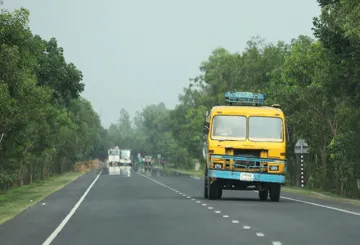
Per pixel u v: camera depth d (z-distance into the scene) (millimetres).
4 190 70250
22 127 59875
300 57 71125
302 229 26188
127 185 75812
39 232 25938
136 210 36656
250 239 22844
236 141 45250
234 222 29109
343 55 53281
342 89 58281
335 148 66688
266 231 25422
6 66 46031
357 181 68375
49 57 79875
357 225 27812
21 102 54531
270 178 45094
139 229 26359
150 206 39906
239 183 45938
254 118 45688
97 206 40438
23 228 27688
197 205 40625
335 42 53125
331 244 21469
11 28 46844
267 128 45562
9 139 63562
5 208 40406
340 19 49656
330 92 59656
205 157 49250
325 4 54344
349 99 57781
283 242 21984
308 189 75625
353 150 63781
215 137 45500
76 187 71688
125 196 52156
